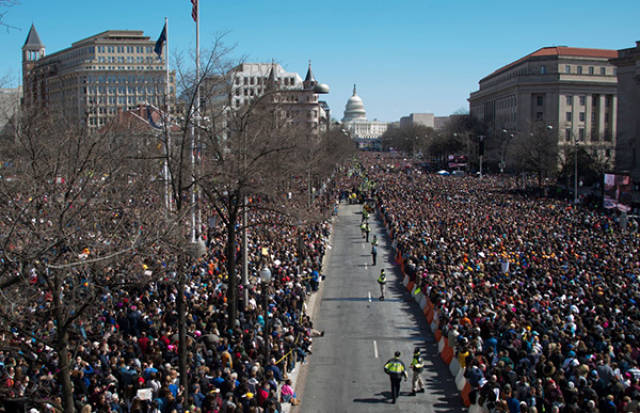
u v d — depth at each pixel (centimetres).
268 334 2136
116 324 2298
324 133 7881
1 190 1479
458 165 14275
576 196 8381
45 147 1948
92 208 1673
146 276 1819
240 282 3328
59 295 1439
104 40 15212
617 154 11644
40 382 1600
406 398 2159
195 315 2588
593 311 2491
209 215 3688
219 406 1659
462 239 4575
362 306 3519
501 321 2341
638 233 5259
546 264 3578
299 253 3953
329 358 2622
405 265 4147
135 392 1697
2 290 1384
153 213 1825
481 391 1819
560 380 1745
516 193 9325
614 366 1873
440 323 2758
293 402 2094
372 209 8169
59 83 13725
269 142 2791
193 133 2686
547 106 16762
